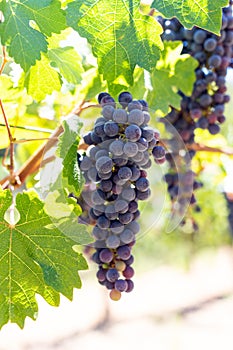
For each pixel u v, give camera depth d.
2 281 0.67
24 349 3.49
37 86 0.69
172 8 0.65
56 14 0.65
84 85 0.82
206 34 0.82
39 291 0.67
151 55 0.65
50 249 0.66
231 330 3.90
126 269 0.64
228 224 1.41
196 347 3.65
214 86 0.86
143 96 0.78
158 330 3.98
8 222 0.67
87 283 4.65
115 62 0.65
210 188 1.20
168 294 4.72
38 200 0.67
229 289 4.71
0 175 0.98
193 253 2.17
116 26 0.65
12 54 0.63
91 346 3.73
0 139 0.82
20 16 0.64
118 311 4.40
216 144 1.14
